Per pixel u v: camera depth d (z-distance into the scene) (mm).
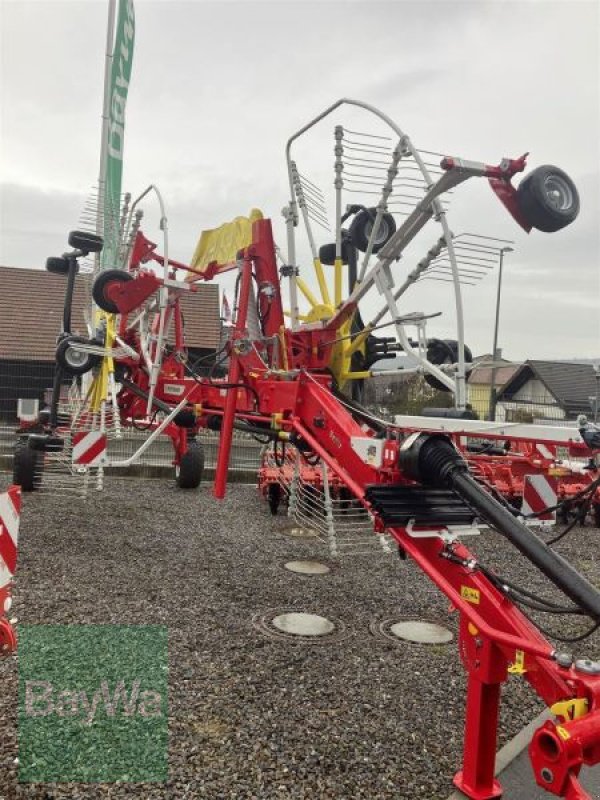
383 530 3318
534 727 3803
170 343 9602
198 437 14438
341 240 5453
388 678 4289
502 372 29375
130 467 12531
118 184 13414
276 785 3068
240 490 11602
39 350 22672
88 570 6160
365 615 5473
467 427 3023
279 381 5078
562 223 3545
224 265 6688
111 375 8555
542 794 3137
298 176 5848
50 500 9375
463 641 3062
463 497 2990
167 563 6605
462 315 3547
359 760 3322
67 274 9375
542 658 2619
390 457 3408
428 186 3922
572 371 28578
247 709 3756
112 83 13250
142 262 7668
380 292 4289
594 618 2525
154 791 2943
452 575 3104
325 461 4129
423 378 4766
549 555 2701
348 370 5441
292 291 5840
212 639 4734
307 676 4242
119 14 13125
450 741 3559
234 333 5719
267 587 6062
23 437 10633
